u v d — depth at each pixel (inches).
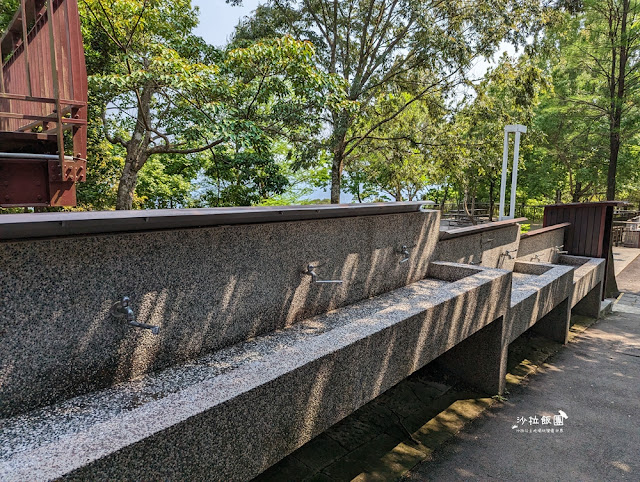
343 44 482.6
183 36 383.2
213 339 84.6
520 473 102.6
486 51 395.2
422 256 155.2
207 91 285.0
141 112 309.6
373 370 86.1
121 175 386.0
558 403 142.7
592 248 299.9
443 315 109.3
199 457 53.7
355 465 103.8
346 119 398.9
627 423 129.2
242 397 58.9
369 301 126.6
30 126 118.1
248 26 468.1
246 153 381.7
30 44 115.5
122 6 293.9
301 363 69.5
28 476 39.2
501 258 223.0
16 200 101.7
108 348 67.1
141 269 70.0
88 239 62.3
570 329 237.8
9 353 55.6
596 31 577.9
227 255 84.9
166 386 68.8
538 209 979.3
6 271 54.2
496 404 140.9
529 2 392.2
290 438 68.1
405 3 395.2
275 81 291.1
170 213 69.3
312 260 107.2
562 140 684.1
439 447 113.7
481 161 486.6
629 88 588.4
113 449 44.4
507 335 146.1
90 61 323.0
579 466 106.0
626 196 940.6
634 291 347.9
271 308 97.3
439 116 481.4
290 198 628.4
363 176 645.9
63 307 60.6
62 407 60.5
